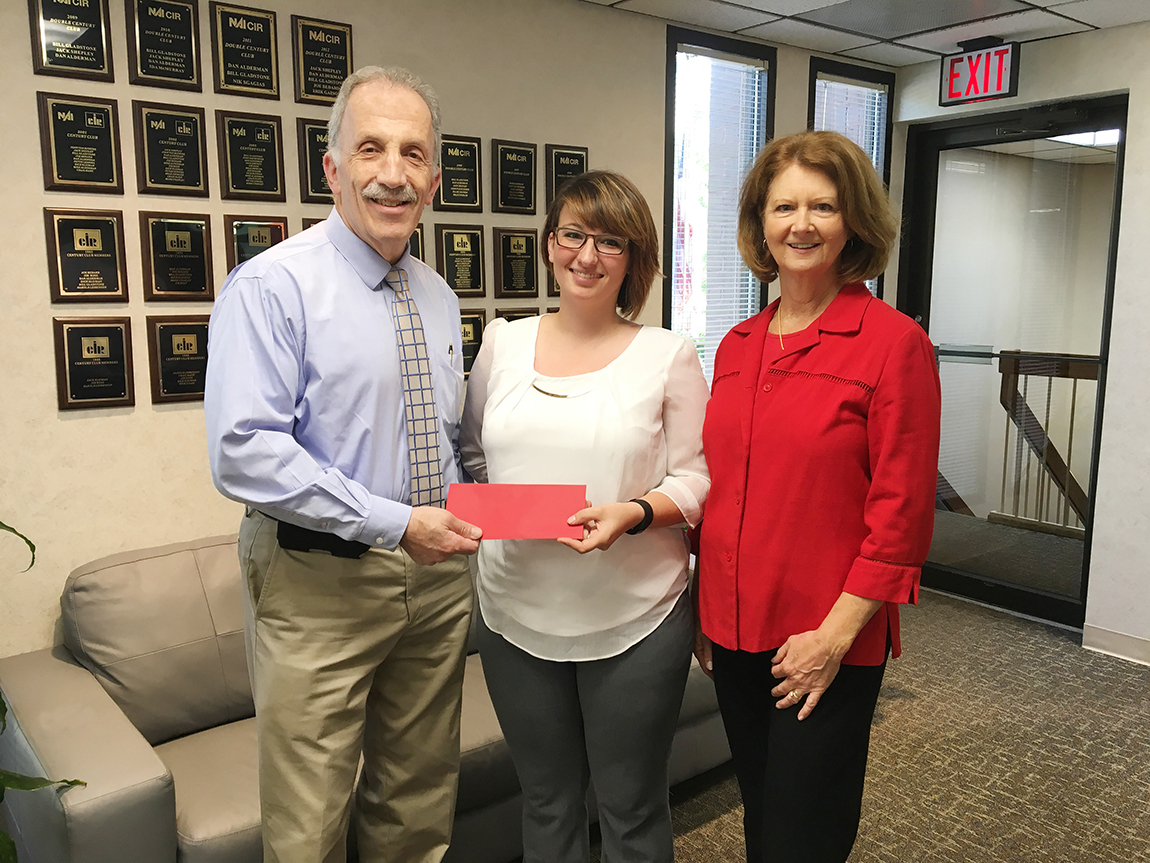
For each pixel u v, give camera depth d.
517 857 2.17
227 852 1.72
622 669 1.54
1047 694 3.23
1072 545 3.94
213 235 2.45
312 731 1.52
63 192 2.21
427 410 1.62
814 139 1.44
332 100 2.63
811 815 1.46
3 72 2.10
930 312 4.48
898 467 1.36
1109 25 3.45
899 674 3.41
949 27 3.55
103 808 1.60
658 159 3.55
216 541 2.38
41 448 2.25
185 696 2.16
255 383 1.42
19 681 2.05
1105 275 3.72
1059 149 3.85
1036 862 2.23
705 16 3.42
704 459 1.64
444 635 1.68
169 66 2.32
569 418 1.52
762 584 1.47
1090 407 3.82
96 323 2.28
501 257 3.10
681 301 3.83
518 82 3.07
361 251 1.55
